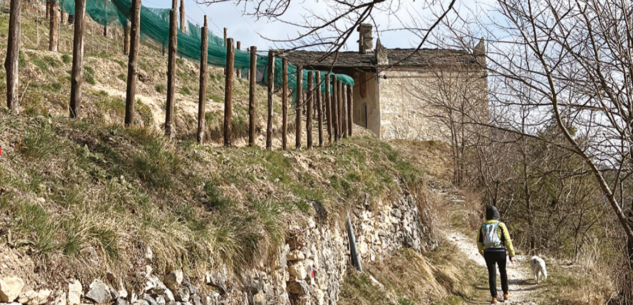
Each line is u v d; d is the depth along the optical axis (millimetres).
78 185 4004
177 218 4594
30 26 12297
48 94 7430
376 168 11555
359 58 23812
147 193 4727
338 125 13828
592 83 5738
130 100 6293
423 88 22891
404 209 11398
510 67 5875
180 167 5664
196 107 10672
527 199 17172
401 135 23234
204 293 4172
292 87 13906
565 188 17344
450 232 14469
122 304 3338
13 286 2662
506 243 8414
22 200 3291
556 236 17031
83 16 5852
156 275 3826
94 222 3568
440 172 20859
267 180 7172
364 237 8945
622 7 5426
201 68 7852
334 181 9039
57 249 3113
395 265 9406
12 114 4598
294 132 13281
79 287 3109
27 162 3893
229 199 5703
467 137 17422
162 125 9289
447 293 9211
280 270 5598
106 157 4840
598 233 16875
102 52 12359
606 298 8328
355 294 7301
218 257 4543
